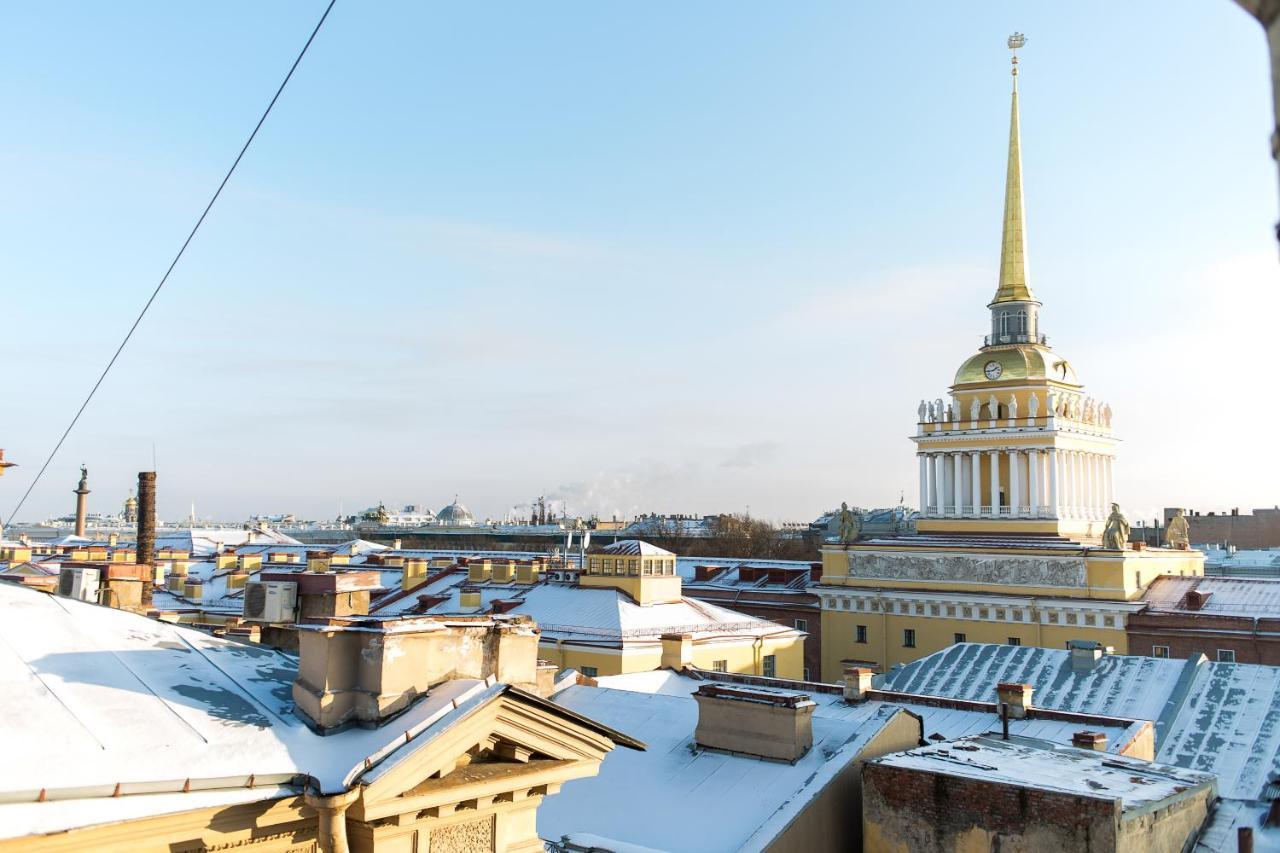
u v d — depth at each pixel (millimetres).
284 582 23250
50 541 199625
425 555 126312
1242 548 199750
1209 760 39312
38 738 13961
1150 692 46625
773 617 104062
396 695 16750
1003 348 104312
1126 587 85625
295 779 14820
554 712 17344
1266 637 77875
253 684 17797
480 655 18609
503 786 16828
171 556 105750
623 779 28328
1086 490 104000
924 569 96125
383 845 15336
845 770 26594
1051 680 50750
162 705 15969
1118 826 22109
